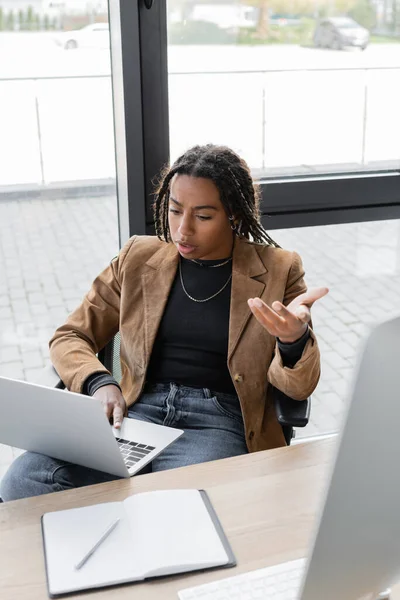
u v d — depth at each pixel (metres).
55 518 1.21
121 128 2.31
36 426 1.45
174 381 1.91
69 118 2.45
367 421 0.69
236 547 1.13
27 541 1.16
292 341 1.64
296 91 2.46
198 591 1.03
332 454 0.71
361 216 2.55
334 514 0.73
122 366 2.00
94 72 2.39
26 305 2.73
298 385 1.68
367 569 0.81
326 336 2.80
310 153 2.53
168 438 1.55
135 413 1.87
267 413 1.85
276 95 2.45
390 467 0.72
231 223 1.91
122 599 1.03
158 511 1.20
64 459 1.53
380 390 0.67
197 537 1.15
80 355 1.88
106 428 1.32
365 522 0.75
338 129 2.53
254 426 1.81
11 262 2.67
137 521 1.18
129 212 2.36
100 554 1.11
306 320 1.60
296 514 1.22
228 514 1.21
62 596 1.03
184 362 1.90
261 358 1.83
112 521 1.19
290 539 1.15
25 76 2.38
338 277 2.69
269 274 1.87
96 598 1.03
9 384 1.40
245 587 1.04
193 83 2.35
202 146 1.89
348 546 0.77
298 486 1.30
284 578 1.05
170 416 1.83
